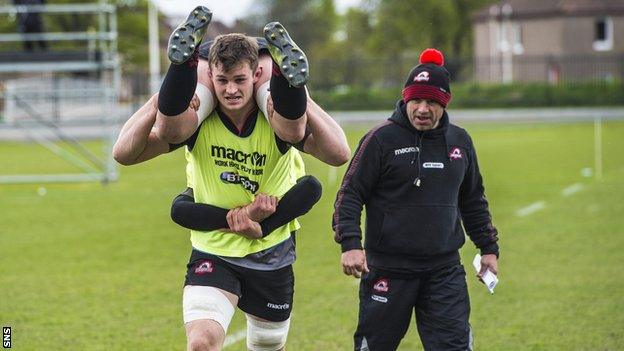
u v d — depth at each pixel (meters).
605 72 80.31
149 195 24.33
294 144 6.94
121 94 62.44
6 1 73.06
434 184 7.53
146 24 77.19
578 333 10.36
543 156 33.56
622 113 57.66
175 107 6.27
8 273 14.11
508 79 93.69
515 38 95.88
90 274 13.99
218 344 6.82
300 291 12.65
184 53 5.96
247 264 7.20
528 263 14.37
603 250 15.39
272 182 7.12
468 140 7.71
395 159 7.50
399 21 104.50
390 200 7.54
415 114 7.46
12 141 46.28
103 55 28.22
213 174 7.04
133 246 16.47
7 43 59.59
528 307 11.59
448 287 7.54
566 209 20.31
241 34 6.70
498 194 23.23
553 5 94.19
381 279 7.61
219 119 6.88
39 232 18.16
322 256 15.26
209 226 7.08
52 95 37.69
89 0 71.81
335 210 7.61
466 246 15.82
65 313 11.55
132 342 10.23
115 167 30.80
